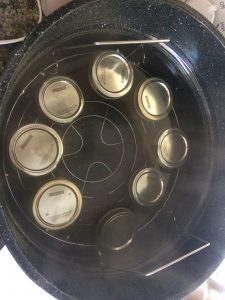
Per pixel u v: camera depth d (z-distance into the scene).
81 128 0.38
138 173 0.39
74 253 0.38
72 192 0.36
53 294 0.32
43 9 0.41
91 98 0.38
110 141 0.39
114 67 0.37
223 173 0.41
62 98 0.35
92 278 0.38
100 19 0.36
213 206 0.41
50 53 0.36
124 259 0.40
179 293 0.38
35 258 0.34
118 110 0.39
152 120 0.39
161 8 0.35
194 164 0.42
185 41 0.38
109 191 0.39
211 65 0.39
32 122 0.36
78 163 0.38
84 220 0.39
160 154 0.40
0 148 0.34
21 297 0.46
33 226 0.36
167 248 0.41
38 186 0.36
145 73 0.40
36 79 0.36
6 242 0.30
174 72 0.40
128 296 0.38
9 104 0.34
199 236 0.41
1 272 0.45
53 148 0.35
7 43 0.38
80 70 0.38
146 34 0.39
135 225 0.40
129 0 0.33
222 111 0.40
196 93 0.41
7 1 0.39
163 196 0.42
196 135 0.42
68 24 0.34
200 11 0.44
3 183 0.34
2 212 0.30
